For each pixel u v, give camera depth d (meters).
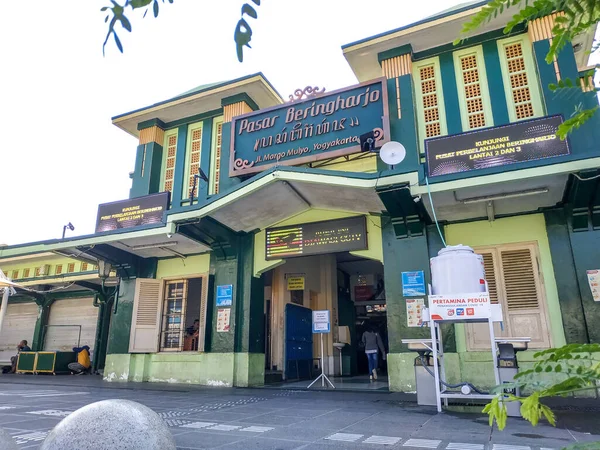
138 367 10.79
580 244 7.54
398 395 7.69
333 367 13.20
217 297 10.31
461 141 7.89
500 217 8.34
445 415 5.60
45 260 15.98
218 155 11.70
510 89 8.88
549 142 7.32
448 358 7.86
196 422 5.19
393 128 9.28
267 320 13.05
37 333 16.41
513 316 7.85
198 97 11.66
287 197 9.20
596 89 1.36
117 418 2.20
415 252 8.48
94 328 15.80
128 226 10.75
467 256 6.02
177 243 10.41
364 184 7.69
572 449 1.08
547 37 8.65
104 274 11.33
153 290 11.17
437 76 9.59
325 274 14.15
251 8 1.40
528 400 1.17
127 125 12.87
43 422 5.15
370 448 3.87
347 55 10.05
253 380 9.70
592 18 1.32
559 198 7.71
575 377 1.17
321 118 9.83
